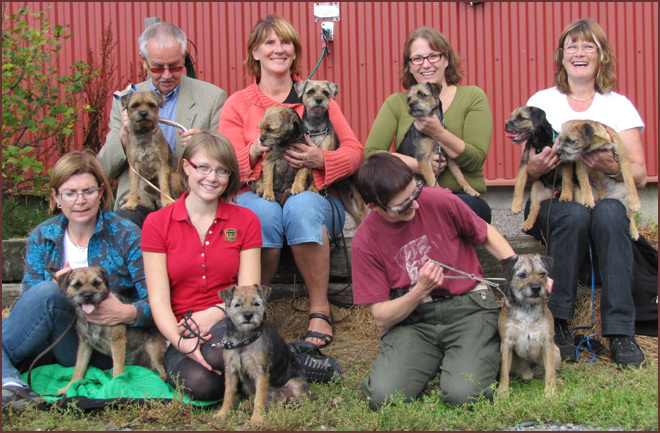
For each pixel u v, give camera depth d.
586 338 4.00
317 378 3.51
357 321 4.57
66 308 3.30
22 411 3.01
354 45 7.07
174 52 4.68
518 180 4.65
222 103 4.96
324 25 6.99
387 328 3.54
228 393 3.10
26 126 5.91
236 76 7.11
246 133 4.61
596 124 4.17
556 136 4.51
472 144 4.65
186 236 3.41
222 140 3.36
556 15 6.97
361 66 7.09
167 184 4.56
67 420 2.93
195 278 3.42
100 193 3.43
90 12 7.10
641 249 4.16
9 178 6.01
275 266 4.28
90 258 3.55
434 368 3.44
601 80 4.52
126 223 3.62
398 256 3.46
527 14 6.98
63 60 7.13
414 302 3.31
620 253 3.79
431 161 4.71
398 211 3.19
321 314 4.21
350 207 4.90
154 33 4.68
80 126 6.98
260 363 3.02
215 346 3.21
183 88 4.91
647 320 4.04
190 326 3.23
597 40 4.46
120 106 4.87
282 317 4.62
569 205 3.98
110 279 3.57
